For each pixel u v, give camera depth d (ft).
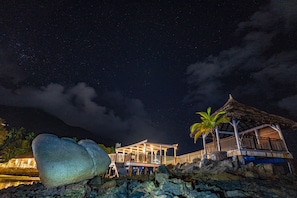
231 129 71.00
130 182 24.91
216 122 55.83
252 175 34.40
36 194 22.77
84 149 26.43
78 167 23.63
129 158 72.49
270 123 55.72
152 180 25.18
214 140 58.44
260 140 52.75
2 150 129.49
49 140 24.72
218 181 28.71
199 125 58.34
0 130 115.34
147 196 20.83
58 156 23.36
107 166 27.89
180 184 21.95
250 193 23.76
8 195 23.36
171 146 80.12
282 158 53.21
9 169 83.76
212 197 20.30
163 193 20.75
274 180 33.42
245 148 49.14
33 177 74.90
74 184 23.47
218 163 43.39
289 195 24.53
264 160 54.13
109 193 21.63
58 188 22.89
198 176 32.55
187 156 70.95
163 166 28.27
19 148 136.77
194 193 20.81
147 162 74.64
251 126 67.36
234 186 26.37
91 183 24.26
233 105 55.83
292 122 57.31
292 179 35.78
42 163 22.65
